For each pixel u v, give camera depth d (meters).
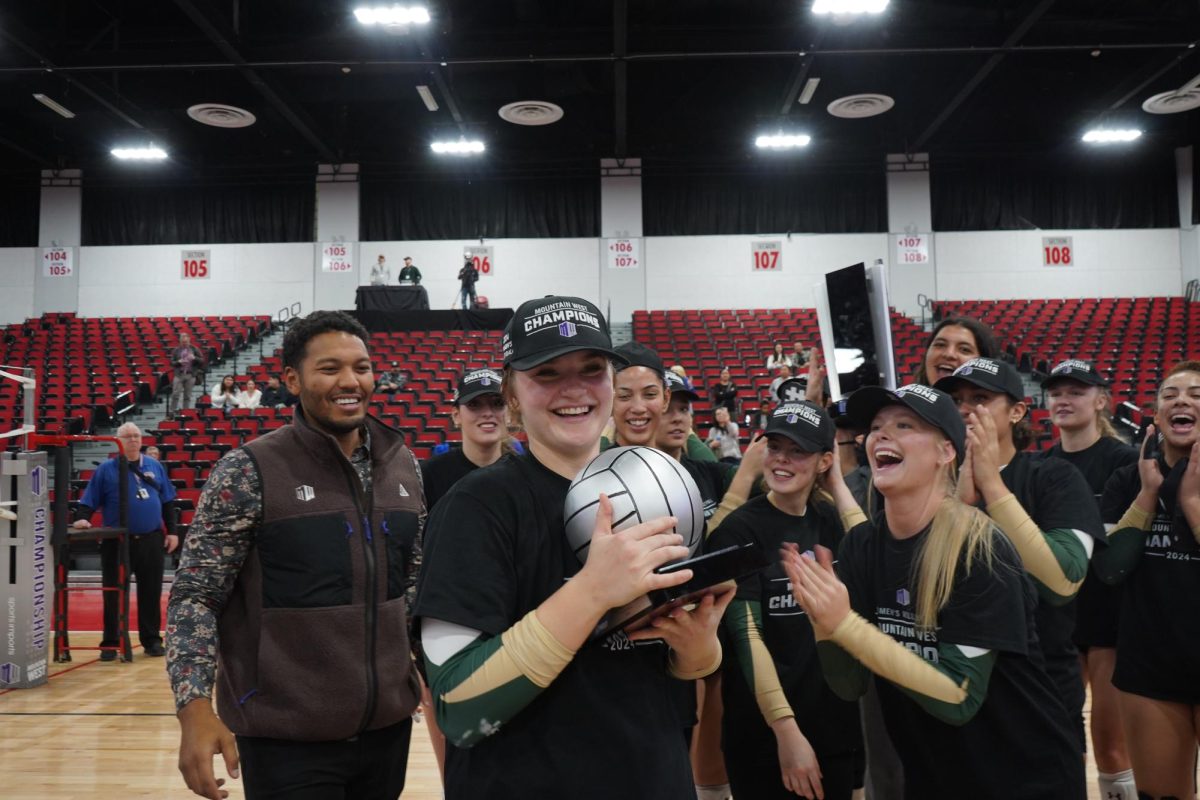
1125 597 2.72
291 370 2.07
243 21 13.03
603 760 1.16
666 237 18.25
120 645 6.15
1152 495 2.59
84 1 13.13
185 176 18.28
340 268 18.14
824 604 1.60
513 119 15.46
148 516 6.23
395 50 12.86
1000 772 1.68
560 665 1.06
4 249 18.17
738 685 2.38
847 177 18.30
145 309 18.17
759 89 15.85
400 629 2.04
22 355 15.66
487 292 18.14
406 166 18.28
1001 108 16.44
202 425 12.07
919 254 17.91
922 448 1.75
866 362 2.21
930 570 1.66
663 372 2.68
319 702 1.87
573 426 1.25
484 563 1.17
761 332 16.66
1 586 5.32
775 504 2.40
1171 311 16.78
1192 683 2.57
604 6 13.27
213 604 1.86
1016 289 17.89
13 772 3.84
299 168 18.28
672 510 1.15
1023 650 1.59
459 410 3.29
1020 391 2.34
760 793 2.34
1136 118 16.08
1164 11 13.35
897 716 1.80
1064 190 18.12
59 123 16.19
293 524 1.94
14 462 5.29
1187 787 2.62
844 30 12.65
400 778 2.08
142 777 3.77
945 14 13.24
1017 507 1.98
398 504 2.12
